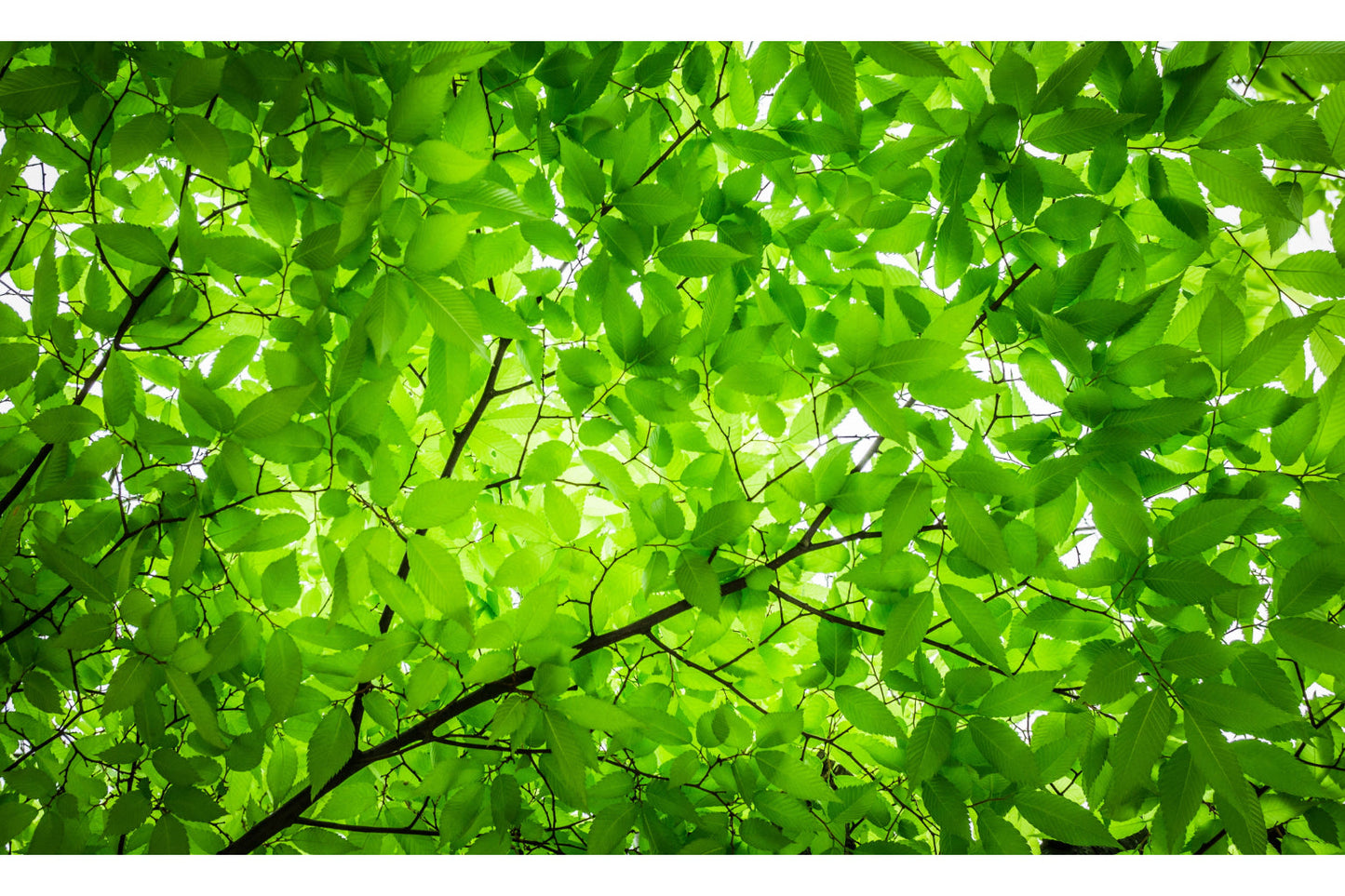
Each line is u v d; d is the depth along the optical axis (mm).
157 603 1835
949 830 1687
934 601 1723
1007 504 1568
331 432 1450
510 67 1657
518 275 1728
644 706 1774
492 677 1479
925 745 1661
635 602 1938
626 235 1583
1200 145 1526
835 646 1846
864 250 1812
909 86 1759
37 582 1859
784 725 1741
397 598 1440
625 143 1561
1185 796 1426
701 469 1798
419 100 1242
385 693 1921
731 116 1882
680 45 1700
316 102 1708
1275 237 1676
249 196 1447
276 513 1665
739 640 1966
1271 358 1473
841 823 1775
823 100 1524
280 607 1619
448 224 1273
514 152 1772
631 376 1603
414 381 2061
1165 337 1631
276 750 1932
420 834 1913
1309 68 1572
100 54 1520
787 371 1577
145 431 1498
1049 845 2424
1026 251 1714
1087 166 1699
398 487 1411
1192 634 1419
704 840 1781
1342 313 1686
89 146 1771
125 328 1593
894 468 1605
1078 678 1680
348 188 1330
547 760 1656
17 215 1797
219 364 1598
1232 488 1615
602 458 1533
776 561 1775
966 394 1399
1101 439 1473
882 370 1394
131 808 1628
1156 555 1515
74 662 1876
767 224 1876
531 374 1712
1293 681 1774
